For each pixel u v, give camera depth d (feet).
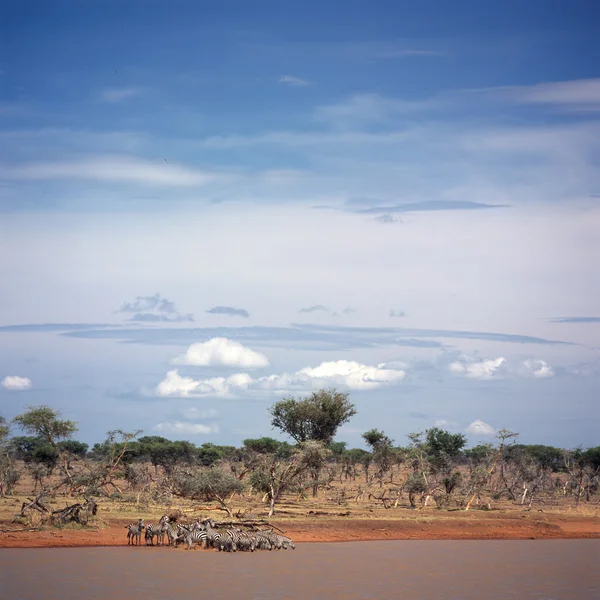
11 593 118.62
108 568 143.23
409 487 290.35
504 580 144.15
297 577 140.87
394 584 136.77
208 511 229.86
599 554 186.80
